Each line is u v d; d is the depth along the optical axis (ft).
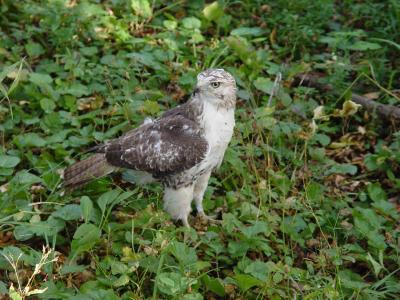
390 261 27.55
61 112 32.96
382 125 35.09
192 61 37.93
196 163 26.76
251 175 30.94
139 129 27.73
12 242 26.89
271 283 25.02
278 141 32.86
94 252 26.32
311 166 31.99
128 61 36.94
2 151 30.83
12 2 40.11
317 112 31.81
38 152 31.73
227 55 38.75
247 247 26.55
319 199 29.73
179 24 40.98
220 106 26.55
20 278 24.80
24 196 28.09
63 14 38.52
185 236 26.45
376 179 32.42
